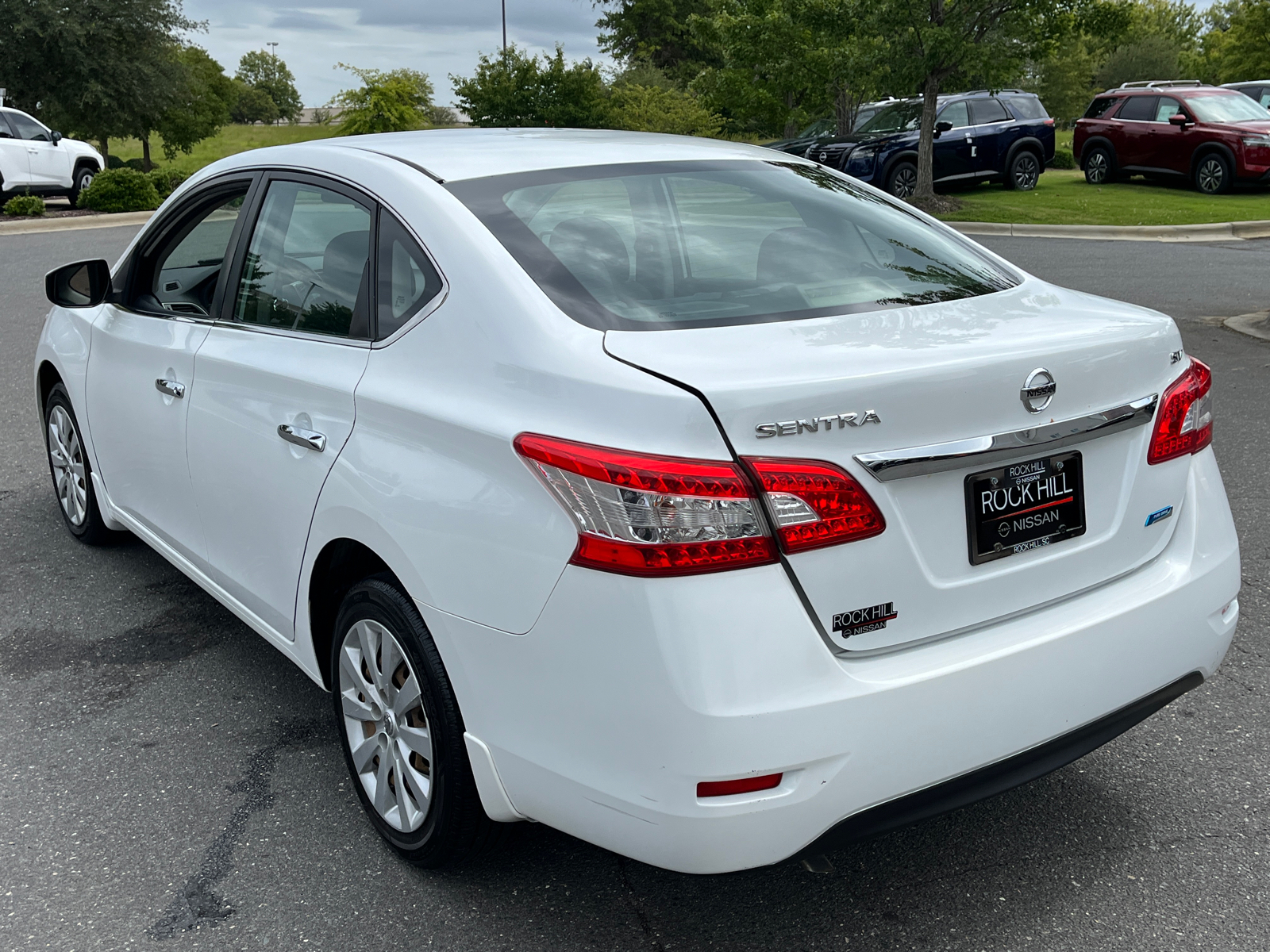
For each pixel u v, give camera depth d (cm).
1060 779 319
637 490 204
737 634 204
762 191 313
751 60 2466
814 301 260
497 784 239
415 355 260
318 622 302
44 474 615
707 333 236
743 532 204
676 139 354
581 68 3316
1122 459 254
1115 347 246
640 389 212
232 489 327
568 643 214
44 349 483
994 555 233
